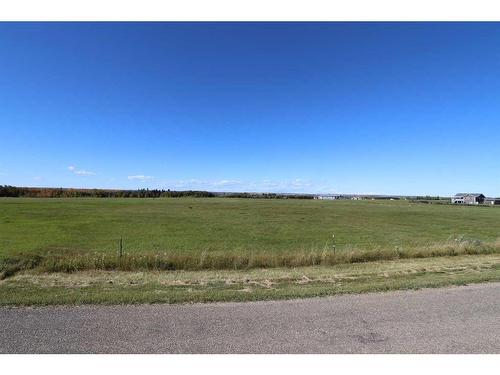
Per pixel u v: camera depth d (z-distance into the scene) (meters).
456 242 15.61
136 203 76.88
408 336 4.82
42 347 4.41
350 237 24.14
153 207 61.31
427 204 110.94
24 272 9.40
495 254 13.65
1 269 9.20
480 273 9.16
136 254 11.53
